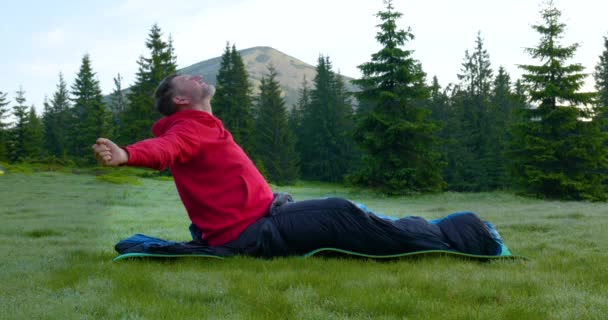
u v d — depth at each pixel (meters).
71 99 54.12
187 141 3.33
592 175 23.44
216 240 3.68
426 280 2.74
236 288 2.55
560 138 23.84
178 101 3.60
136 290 2.50
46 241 2.83
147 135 44.22
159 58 44.41
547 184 23.44
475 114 51.03
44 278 2.64
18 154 50.12
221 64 52.19
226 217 3.63
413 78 24.55
